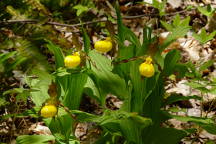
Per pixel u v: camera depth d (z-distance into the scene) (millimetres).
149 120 2369
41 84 2396
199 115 3756
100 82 2836
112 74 2879
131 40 2740
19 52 3562
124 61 2490
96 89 2990
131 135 2615
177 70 2717
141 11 5789
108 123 2697
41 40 3961
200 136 3383
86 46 2773
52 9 4746
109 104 4035
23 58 3180
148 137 2707
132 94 2668
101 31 5055
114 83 2836
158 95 2654
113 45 2648
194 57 4684
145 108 2674
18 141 2709
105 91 2832
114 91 2820
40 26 4047
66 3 4723
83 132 3582
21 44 3621
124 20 5504
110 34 2598
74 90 2773
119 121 2535
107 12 5305
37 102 2861
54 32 4105
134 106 2672
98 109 3975
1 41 3975
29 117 3791
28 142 2691
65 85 2785
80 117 2555
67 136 2695
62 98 2930
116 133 2697
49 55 4641
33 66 3479
